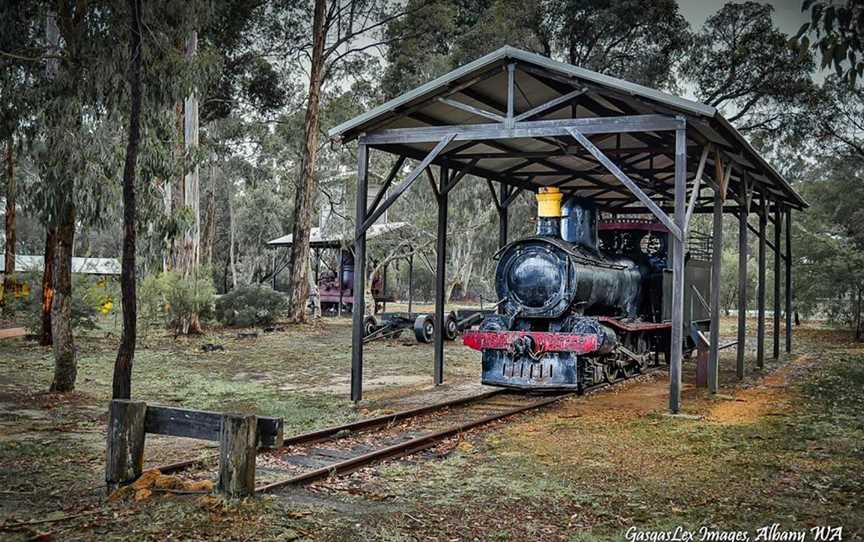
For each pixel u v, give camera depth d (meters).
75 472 7.32
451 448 8.72
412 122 12.53
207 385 13.55
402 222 34.25
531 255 13.40
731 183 17.09
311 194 29.17
